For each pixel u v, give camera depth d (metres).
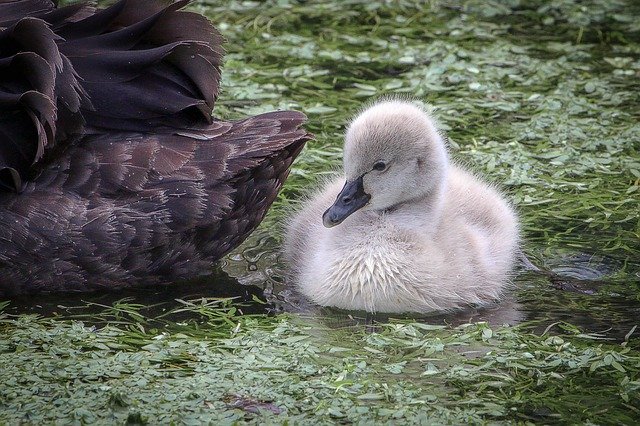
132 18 12.19
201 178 11.60
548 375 10.41
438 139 12.34
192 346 10.78
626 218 13.34
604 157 14.46
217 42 12.20
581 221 13.32
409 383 10.23
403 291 11.72
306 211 13.03
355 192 12.06
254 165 11.73
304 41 17.84
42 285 11.66
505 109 15.63
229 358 10.60
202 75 11.82
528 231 13.21
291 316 11.60
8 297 11.73
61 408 9.73
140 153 11.59
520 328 11.38
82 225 11.39
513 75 16.69
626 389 10.18
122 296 11.83
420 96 16.05
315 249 12.34
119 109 11.66
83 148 11.60
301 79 16.58
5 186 11.46
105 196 11.51
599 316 11.59
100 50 11.80
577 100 15.88
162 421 9.57
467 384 10.25
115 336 10.98
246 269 12.55
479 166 14.23
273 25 18.41
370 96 16.08
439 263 11.88
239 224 12.02
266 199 12.17
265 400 9.92
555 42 17.89
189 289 12.05
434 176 12.23
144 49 11.88
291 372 10.38
